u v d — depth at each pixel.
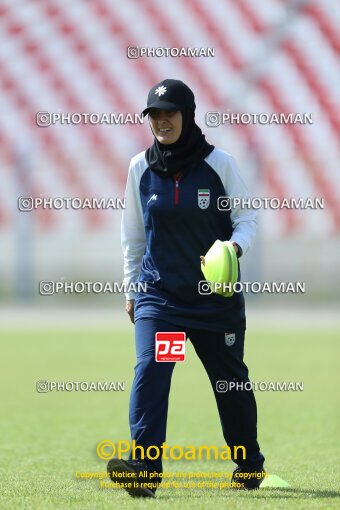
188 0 97.62
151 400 17.81
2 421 33.56
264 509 16.39
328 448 26.86
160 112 17.62
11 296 98.88
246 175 88.00
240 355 18.58
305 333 69.12
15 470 22.81
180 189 18.00
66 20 100.69
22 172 95.81
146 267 18.64
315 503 17.06
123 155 94.38
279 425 31.92
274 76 93.88
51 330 73.69
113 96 97.06
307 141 90.38
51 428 31.80
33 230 97.88
